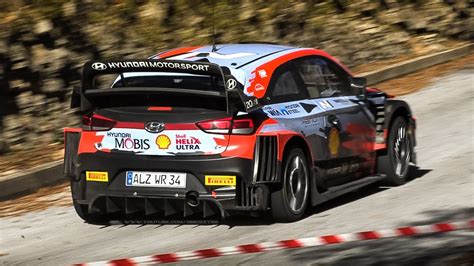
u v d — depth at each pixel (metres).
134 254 20.86
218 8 44.16
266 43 26.67
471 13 59.03
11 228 25.12
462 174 29.53
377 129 27.91
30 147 34.00
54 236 23.64
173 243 21.84
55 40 35.25
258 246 20.61
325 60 26.58
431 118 40.81
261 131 22.72
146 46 39.41
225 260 19.38
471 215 23.41
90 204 23.52
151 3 40.56
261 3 46.34
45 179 30.62
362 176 27.41
